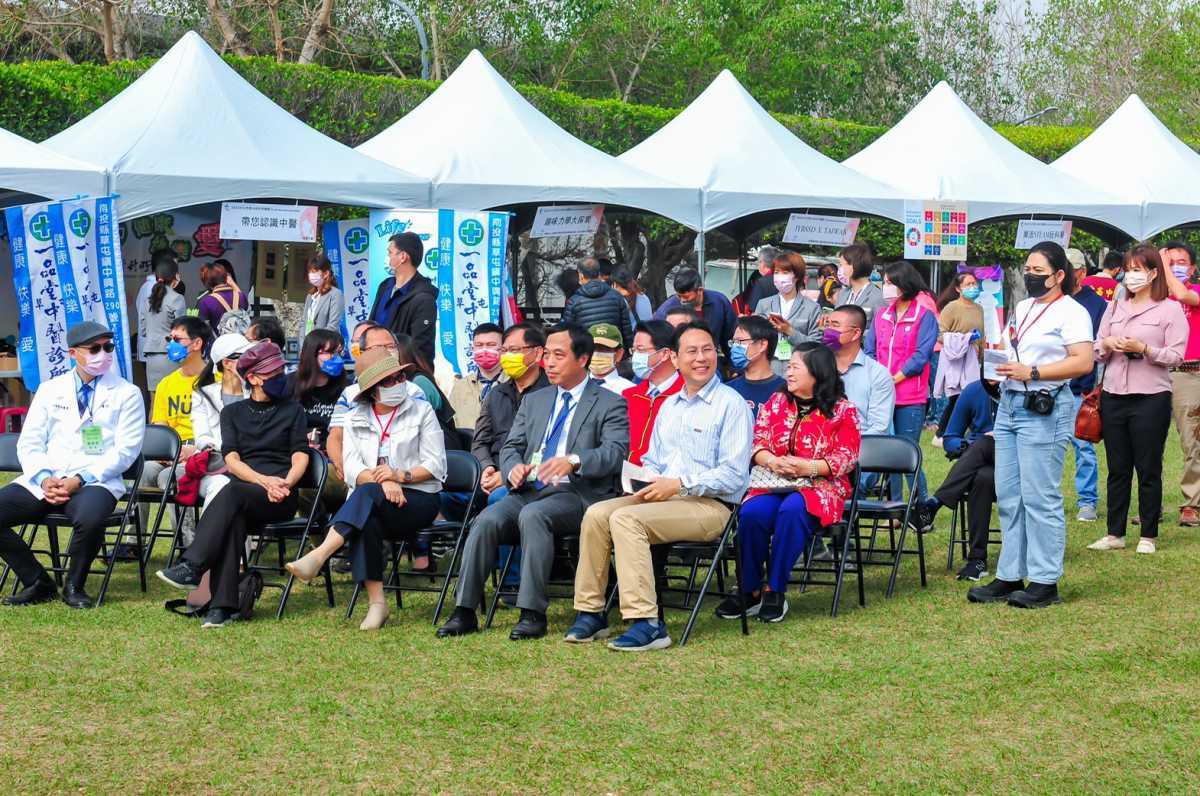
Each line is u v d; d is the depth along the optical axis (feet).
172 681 17.43
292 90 58.23
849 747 14.84
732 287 74.38
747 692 16.88
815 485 20.71
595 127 64.90
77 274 31.48
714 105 43.96
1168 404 25.61
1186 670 17.76
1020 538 22.00
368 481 20.77
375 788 13.62
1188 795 13.43
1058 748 14.80
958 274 36.27
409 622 20.92
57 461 22.25
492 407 23.35
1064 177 47.80
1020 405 21.58
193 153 33.96
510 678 17.57
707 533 19.69
